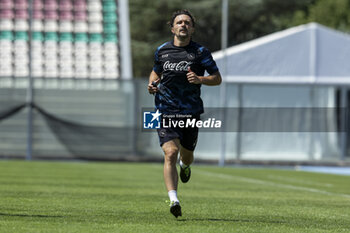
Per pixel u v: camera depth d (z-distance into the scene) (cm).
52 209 2353
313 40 7488
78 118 7012
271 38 7456
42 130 6975
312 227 2059
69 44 10256
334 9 14012
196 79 2078
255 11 13675
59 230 1823
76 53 10162
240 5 13562
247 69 7356
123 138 7006
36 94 6988
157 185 3781
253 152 7094
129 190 3362
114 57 10181
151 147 6988
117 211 2344
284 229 1981
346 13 13950
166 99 2164
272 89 7150
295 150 7150
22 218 2078
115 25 10538
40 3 10575
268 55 7400
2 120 6944
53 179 4025
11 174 4388
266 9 14038
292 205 2812
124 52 10194
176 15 2186
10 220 2020
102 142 7006
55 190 3234
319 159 7188
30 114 6906
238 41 13175
